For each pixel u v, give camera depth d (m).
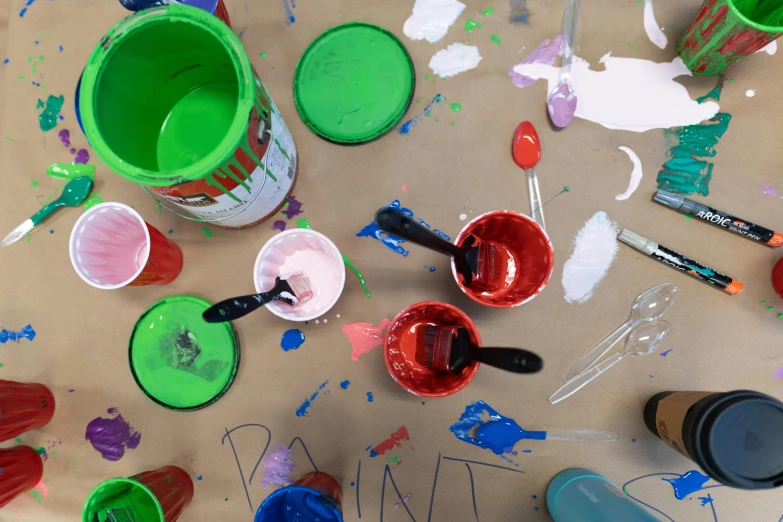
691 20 0.85
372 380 0.84
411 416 0.84
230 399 0.85
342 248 0.86
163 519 0.68
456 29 0.87
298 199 0.86
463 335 0.69
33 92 0.89
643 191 0.84
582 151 0.85
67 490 0.84
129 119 0.71
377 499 0.83
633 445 0.82
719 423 0.65
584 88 0.85
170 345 0.85
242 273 0.86
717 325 0.82
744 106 0.84
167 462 0.84
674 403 0.74
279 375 0.85
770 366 0.81
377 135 0.85
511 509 0.83
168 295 0.86
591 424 0.83
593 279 0.84
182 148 0.79
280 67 0.88
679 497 0.81
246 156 0.63
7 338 0.87
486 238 0.82
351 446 0.84
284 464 0.84
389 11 0.87
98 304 0.87
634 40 0.85
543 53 0.86
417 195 0.86
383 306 0.85
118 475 0.84
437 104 0.87
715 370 0.82
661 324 0.83
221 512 0.84
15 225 0.87
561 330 0.84
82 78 0.60
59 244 0.87
